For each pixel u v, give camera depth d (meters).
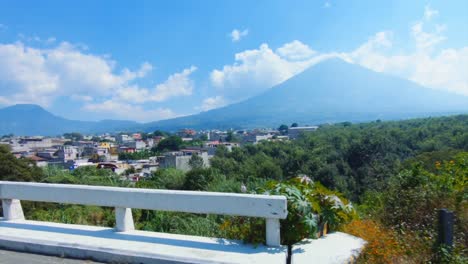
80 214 6.69
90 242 3.82
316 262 3.22
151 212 6.79
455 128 59.06
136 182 11.93
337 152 55.72
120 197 4.05
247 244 3.72
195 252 3.48
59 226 4.46
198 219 5.60
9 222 4.68
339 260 3.27
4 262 3.60
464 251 3.74
